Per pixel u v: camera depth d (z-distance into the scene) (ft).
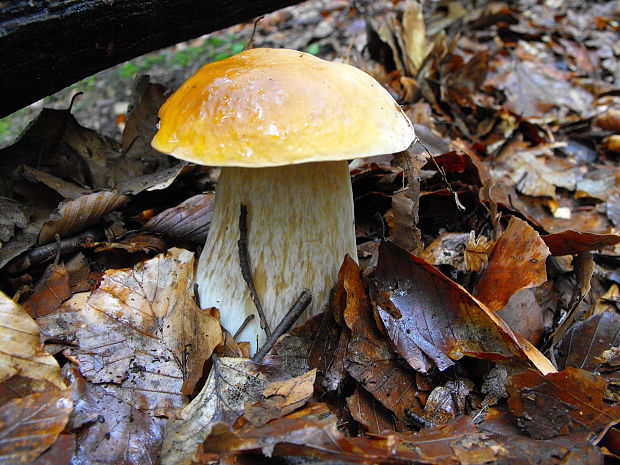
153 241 0.78
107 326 0.56
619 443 0.46
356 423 0.55
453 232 0.87
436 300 0.59
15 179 0.76
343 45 1.76
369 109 0.51
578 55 1.75
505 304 0.61
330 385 0.56
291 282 0.59
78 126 0.87
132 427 0.50
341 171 0.59
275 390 0.51
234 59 0.55
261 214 0.58
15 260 0.67
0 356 0.47
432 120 1.25
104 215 0.78
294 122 0.47
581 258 0.73
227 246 0.61
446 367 0.56
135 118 0.94
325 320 0.60
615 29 2.06
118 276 0.59
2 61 0.54
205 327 0.57
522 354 0.55
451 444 0.46
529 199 1.10
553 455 0.44
